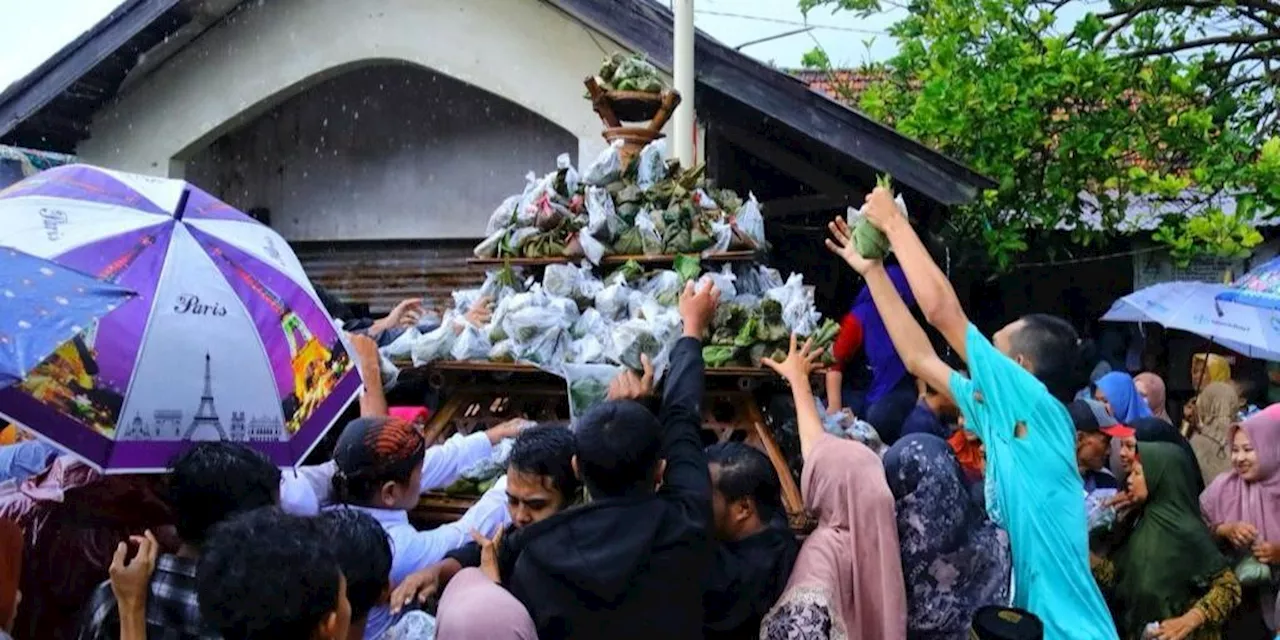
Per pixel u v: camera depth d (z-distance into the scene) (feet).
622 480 9.27
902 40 29.35
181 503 8.52
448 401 13.60
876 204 10.89
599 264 13.97
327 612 6.63
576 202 14.37
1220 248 24.85
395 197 25.85
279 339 9.79
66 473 10.16
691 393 10.53
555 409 13.38
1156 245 29.22
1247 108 30.71
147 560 8.25
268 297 9.86
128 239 9.29
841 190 23.48
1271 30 30.94
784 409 13.26
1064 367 10.62
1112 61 26.07
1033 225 26.76
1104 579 14.48
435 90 25.54
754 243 14.03
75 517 9.95
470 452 12.23
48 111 23.93
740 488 10.23
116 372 8.79
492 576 9.59
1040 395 10.09
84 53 22.88
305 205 26.35
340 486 10.59
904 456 10.63
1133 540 14.49
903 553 10.49
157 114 24.89
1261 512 15.56
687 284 12.21
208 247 9.68
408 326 15.80
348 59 23.94
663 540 9.10
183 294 9.29
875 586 10.09
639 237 13.92
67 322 7.78
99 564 9.90
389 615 9.91
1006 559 10.55
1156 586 14.17
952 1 26.37
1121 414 20.02
